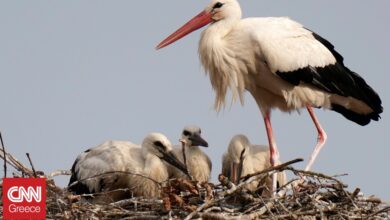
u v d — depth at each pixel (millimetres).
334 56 15148
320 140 15039
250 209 12242
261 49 14445
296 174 12641
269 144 15000
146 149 14797
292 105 15031
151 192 14633
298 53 14594
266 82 14828
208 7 15070
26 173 12969
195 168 14836
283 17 15211
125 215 12438
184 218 11836
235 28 14836
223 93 15000
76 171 15141
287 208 12406
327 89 14914
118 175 14617
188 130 14969
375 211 12703
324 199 12820
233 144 14688
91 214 12180
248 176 12797
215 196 12414
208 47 14750
